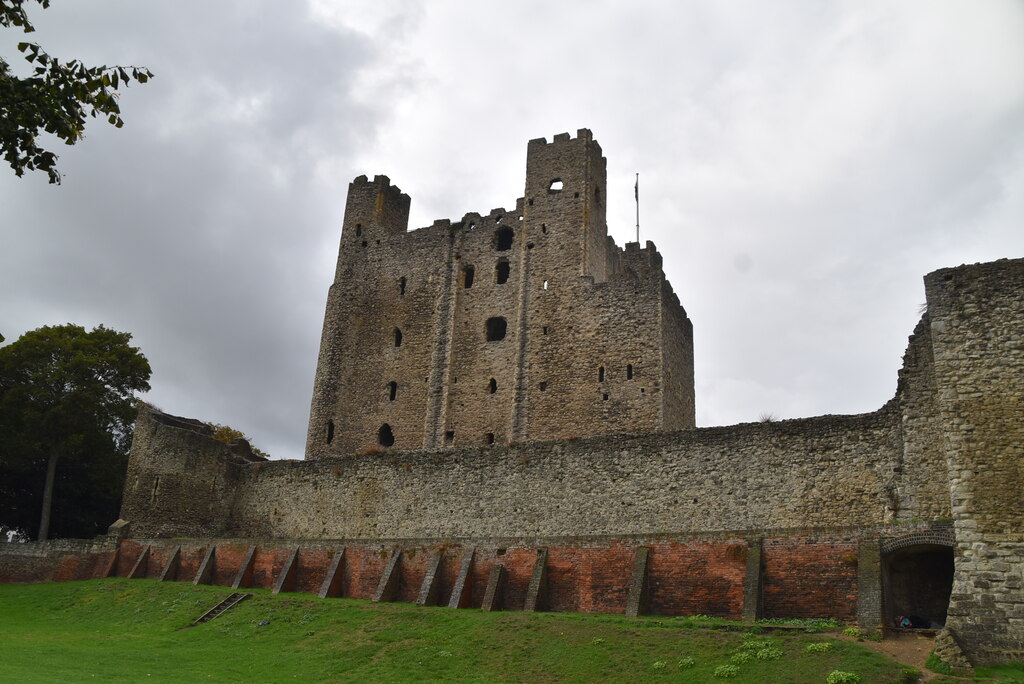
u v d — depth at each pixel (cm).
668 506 3491
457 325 5494
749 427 3425
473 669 2542
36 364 5212
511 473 3944
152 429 4819
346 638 2981
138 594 3966
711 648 2405
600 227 5491
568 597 3064
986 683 2081
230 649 3011
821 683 2097
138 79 1541
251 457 5597
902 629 2462
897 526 2595
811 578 2661
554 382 4972
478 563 3300
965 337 2636
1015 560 2352
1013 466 2450
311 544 3853
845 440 3200
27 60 1495
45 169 1495
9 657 2627
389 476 4331
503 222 5603
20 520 5328
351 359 5766
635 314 4869
